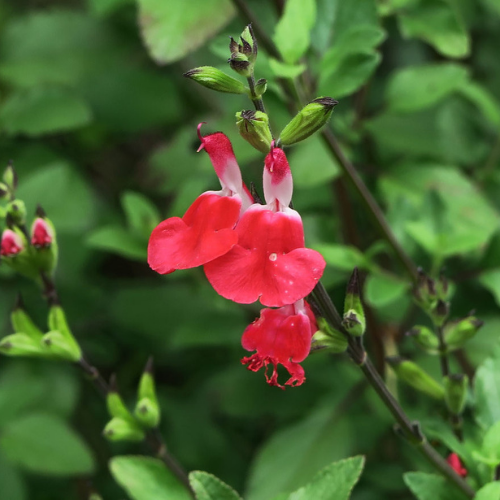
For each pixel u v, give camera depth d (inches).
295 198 18.9
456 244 15.9
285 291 11.8
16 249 13.7
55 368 19.1
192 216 12.4
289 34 14.6
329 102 12.2
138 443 19.5
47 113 19.0
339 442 16.8
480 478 13.6
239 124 12.1
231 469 19.2
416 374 13.8
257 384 18.3
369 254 16.4
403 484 16.7
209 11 16.2
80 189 18.5
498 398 13.8
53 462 16.9
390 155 19.2
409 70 17.0
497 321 17.2
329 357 18.2
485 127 19.5
